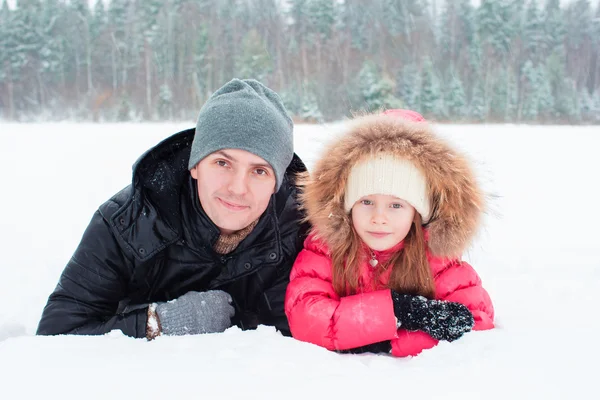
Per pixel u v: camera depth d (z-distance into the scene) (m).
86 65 32.91
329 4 34.44
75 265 1.68
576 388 1.02
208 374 1.06
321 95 28.48
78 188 5.30
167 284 1.78
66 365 1.09
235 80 1.72
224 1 35.84
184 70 32.47
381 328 1.51
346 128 1.80
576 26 37.69
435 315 1.49
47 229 3.75
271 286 1.85
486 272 2.72
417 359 1.26
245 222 1.61
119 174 6.13
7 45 31.50
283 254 1.78
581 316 1.54
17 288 2.55
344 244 1.72
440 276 1.72
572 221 4.10
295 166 1.97
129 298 1.85
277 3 36.50
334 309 1.56
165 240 1.68
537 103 31.23
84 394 0.98
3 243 3.37
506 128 18.58
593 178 6.31
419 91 30.00
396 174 1.62
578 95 33.19
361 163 1.66
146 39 33.00
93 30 33.78
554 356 1.15
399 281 1.71
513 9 37.00
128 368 1.08
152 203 1.67
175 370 1.08
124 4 34.59
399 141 1.64
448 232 1.66
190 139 1.74
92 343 1.26
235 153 1.52
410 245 1.71
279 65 32.53
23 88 31.55
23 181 5.66
